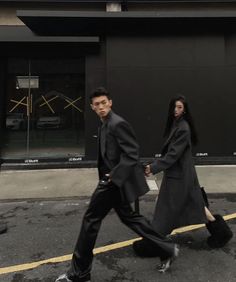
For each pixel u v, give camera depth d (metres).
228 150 9.54
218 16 8.98
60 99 9.71
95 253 4.32
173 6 9.97
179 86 9.45
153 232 3.71
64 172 8.91
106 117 3.55
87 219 3.45
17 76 9.64
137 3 9.93
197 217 4.10
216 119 9.48
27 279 3.77
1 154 9.68
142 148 9.43
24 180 8.14
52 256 4.31
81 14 8.80
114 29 9.30
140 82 9.41
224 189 7.07
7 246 4.62
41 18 8.73
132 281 3.65
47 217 5.76
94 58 9.47
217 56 9.45
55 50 9.48
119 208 3.63
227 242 4.38
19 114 9.71
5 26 9.30
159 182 7.52
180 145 3.99
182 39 9.41
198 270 3.85
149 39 9.38
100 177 3.69
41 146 9.71
